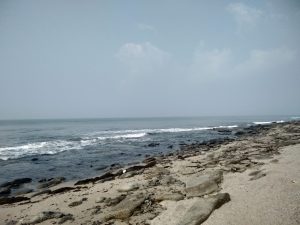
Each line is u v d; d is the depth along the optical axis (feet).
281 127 130.72
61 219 25.80
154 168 47.80
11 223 26.30
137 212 25.62
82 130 210.18
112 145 101.50
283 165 36.27
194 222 20.70
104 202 30.42
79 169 59.36
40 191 40.88
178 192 30.40
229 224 19.79
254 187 27.78
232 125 255.50
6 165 64.54
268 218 19.61
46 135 155.12
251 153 53.11
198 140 115.34
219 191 28.60
